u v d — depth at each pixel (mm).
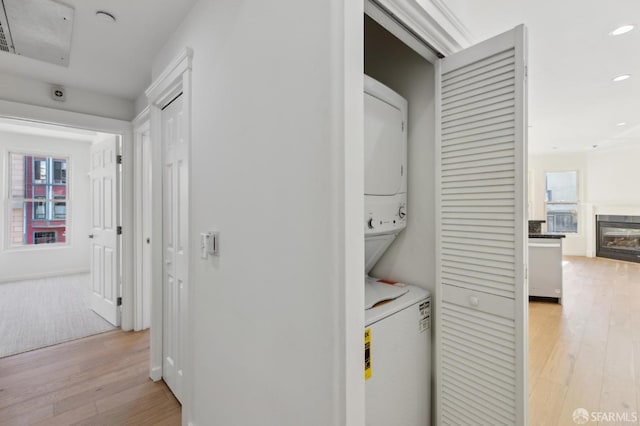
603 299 3980
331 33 821
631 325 3115
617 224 6652
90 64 2250
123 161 2969
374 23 1709
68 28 1789
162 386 2133
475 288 1330
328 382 826
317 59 858
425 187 1562
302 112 908
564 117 4172
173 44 1848
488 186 1281
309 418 883
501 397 1244
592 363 2373
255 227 1110
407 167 1628
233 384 1233
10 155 5012
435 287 1485
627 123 4488
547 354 2521
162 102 2049
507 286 1229
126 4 1585
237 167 1213
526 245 1191
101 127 2781
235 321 1222
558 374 2225
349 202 822
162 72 1972
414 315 1387
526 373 1197
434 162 1511
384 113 1428
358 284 847
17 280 4992
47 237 5402
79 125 2660
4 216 4938
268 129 1043
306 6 894
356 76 841
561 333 2930
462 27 1408
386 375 1224
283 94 977
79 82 2553
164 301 2164
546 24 1882
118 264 3100
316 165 864
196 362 1534
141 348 2686
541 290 3871
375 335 1171
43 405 1928
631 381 2131
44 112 2486
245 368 1162
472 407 1336
